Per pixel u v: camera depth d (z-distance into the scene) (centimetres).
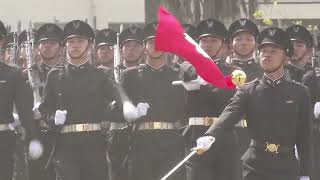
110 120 2934
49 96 2755
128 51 3288
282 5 6694
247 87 2319
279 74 2319
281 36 2312
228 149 2639
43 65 3216
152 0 4938
